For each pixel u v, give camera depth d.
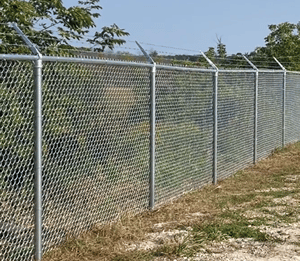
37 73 4.56
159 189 6.82
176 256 4.82
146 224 5.96
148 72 6.48
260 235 5.39
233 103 9.41
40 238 4.64
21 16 5.94
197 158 7.97
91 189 5.48
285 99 12.79
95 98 5.54
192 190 7.79
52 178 4.91
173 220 6.19
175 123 7.25
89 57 5.66
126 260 4.68
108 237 5.30
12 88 4.55
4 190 4.50
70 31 6.70
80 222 5.32
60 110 5.06
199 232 5.53
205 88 8.15
